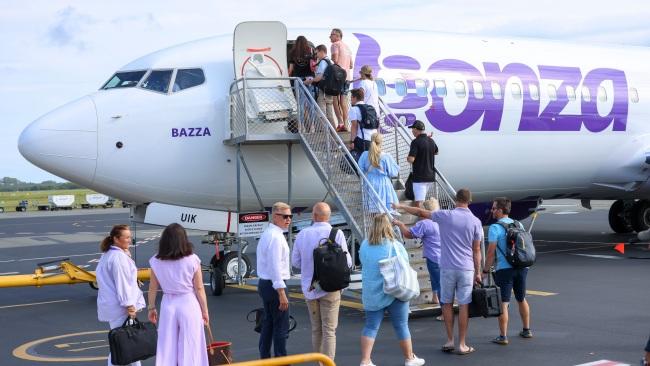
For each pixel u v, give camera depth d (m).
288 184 15.55
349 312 13.30
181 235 7.86
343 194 13.62
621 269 17.92
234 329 12.18
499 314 9.93
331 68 14.20
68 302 15.73
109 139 14.80
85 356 10.59
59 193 144.50
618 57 21.45
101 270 8.49
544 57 19.83
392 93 16.80
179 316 7.79
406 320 9.19
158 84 15.41
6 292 17.45
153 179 15.07
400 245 9.05
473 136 17.95
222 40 16.50
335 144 13.72
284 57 15.16
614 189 21.72
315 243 9.22
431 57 17.77
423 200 13.33
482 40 19.23
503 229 10.36
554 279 16.55
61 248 30.17
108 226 43.91
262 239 9.18
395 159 15.82
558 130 19.39
